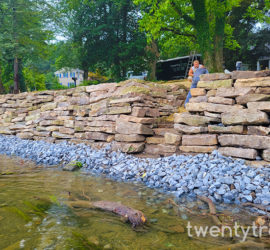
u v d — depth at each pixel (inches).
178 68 884.0
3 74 971.3
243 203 133.2
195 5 537.6
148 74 869.2
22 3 697.6
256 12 682.8
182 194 153.3
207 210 127.1
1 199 140.8
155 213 123.0
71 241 93.3
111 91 292.2
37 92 415.5
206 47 552.7
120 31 865.5
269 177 149.3
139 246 90.9
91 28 817.5
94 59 889.5
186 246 90.8
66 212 123.0
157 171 191.5
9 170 221.3
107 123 275.3
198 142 205.8
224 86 204.2
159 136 250.2
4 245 89.4
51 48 910.4
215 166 172.4
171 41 743.7
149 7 754.2
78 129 313.9
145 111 256.8
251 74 193.0
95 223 110.8
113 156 244.2
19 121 433.1
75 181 184.2
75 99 332.5
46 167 235.9
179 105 316.5
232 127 189.8
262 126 177.9
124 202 138.5
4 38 681.6
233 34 859.4
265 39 842.2
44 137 360.5
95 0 832.9
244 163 172.6
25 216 116.5
